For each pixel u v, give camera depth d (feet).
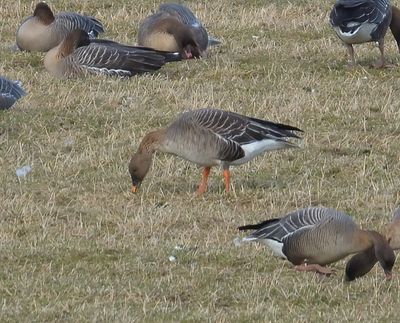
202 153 50.70
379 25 67.92
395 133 59.77
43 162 55.57
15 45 75.36
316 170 54.90
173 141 51.08
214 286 42.04
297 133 59.36
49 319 39.01
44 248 45.50
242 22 80.23
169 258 44.65
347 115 61.87
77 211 49.73
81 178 53.78
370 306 40.11
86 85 66.28
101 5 85.66
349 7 67.41
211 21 80.79
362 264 41.78
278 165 55.47
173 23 72.74
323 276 42.73
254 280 42.32
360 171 54.70
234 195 51.55
